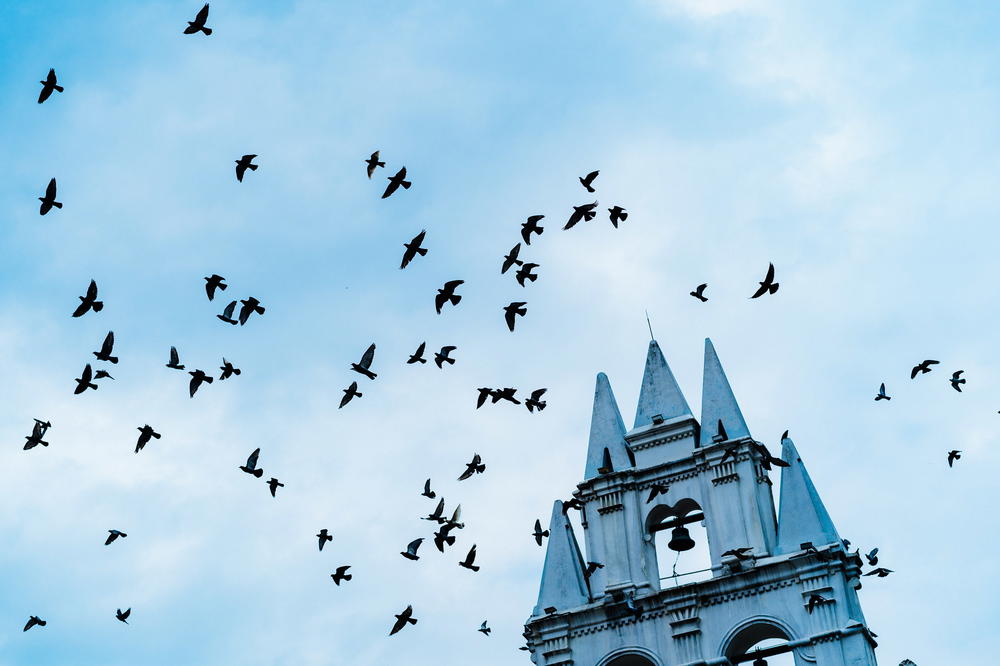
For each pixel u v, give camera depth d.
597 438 52.88
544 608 49.44
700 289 35.47
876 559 45.88
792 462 49.47
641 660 47.34
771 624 45.62
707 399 51.94
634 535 49.56
